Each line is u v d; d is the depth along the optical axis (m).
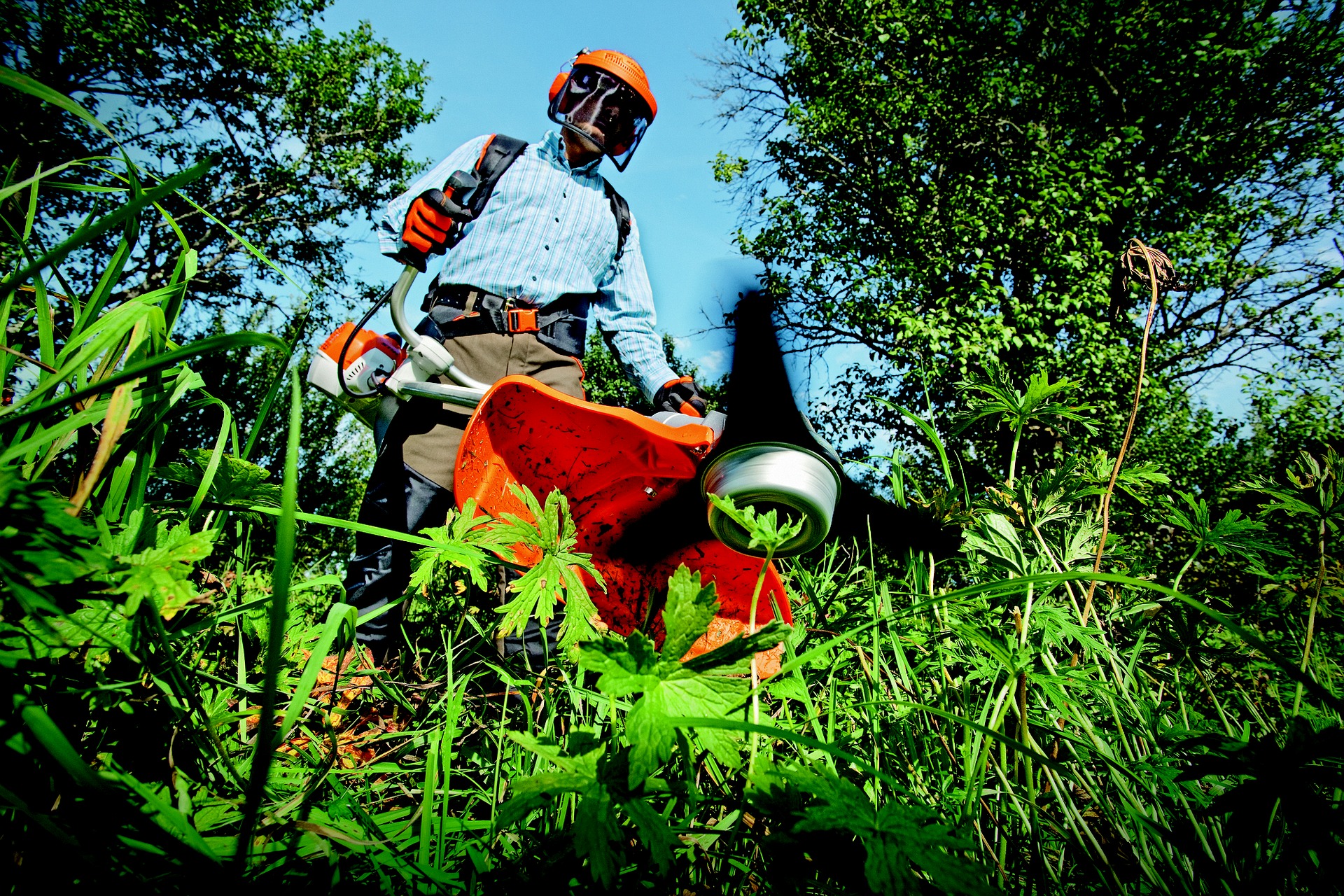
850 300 11.26
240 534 1.01
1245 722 1.14
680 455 1.27
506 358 1.76
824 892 0.59
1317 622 1.35
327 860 0.66
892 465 1.44
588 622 0.89
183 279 0.72
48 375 0.64
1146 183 10.48
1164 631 1.21
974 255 10.07
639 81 1.91
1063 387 1.18
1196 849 0.71
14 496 0.45
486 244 1.82
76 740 0.65
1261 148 12.06
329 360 1.59
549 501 0.89
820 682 1.14
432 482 1.60
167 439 0.82
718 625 1.34
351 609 0.67
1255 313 13.06
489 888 0.67
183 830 0.54
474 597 1.37
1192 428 13.98
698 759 0.79
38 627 0.52
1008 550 1.11
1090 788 0.81
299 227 16.27
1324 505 1.12
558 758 0.62
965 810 0.77
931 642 1.11
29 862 0.53
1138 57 11.70
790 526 0.69
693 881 0.72
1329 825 0.56
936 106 11.38
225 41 13.59
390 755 1.08
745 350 1.30
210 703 0.85
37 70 10.79
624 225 2.07
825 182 12.91
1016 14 12.11
